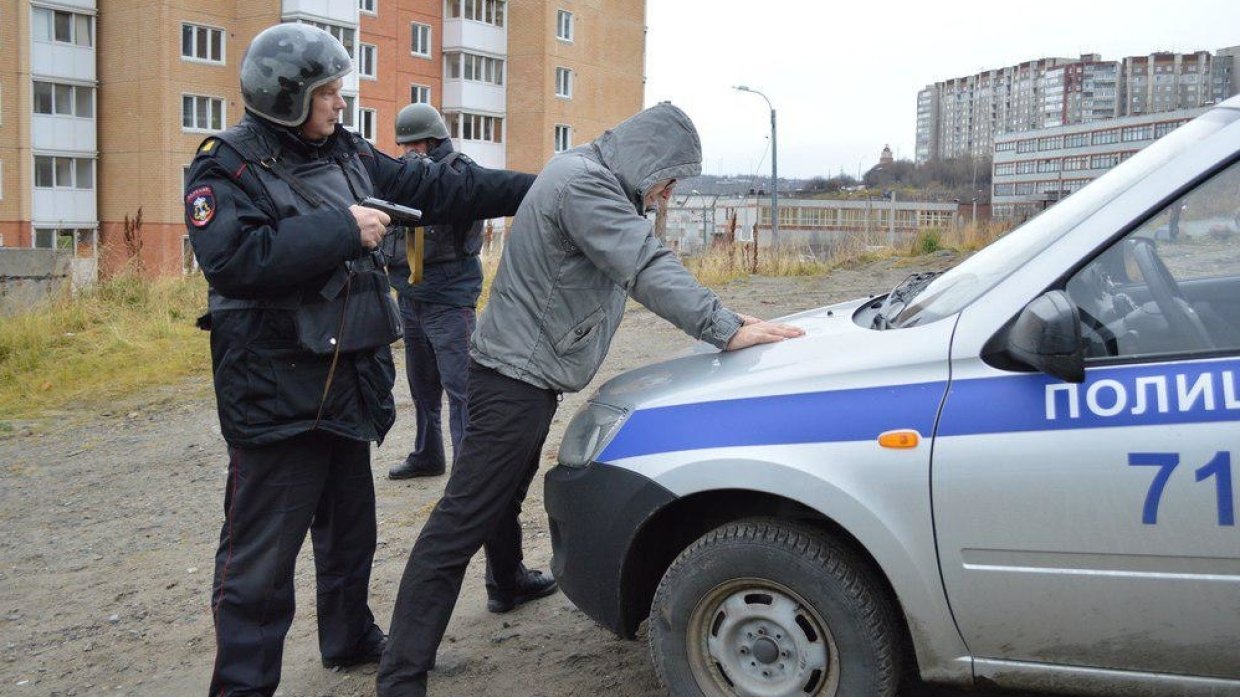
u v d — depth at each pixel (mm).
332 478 3666
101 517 6062
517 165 56500
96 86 44594
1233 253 2605
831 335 3066
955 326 2768
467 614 4250
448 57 54438
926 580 2686
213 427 8016
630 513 2992
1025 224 3240
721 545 2904
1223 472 2428
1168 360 2551
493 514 3299
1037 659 2658
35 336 10867
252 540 3242
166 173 43562
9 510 6297
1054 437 2566
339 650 3842
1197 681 2525
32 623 4617
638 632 3934
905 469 2682
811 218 48375
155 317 11625
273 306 3096
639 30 60969
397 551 5004
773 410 2865
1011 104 134500
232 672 3232
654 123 3154
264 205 3051
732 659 2939
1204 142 2691
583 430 3238
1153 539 2488
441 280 5234
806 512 2961
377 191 3535
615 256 3072
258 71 3059
